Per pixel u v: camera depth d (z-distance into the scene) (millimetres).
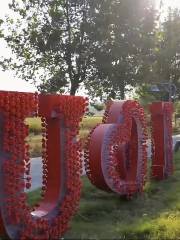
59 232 8531
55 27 29844
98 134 11094
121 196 11859
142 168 12602
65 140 8797
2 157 7301
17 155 7441
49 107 8398
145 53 31109
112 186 11195
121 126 11578
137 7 30234
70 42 29750
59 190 8719
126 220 9914
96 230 9070
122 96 31016
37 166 18172
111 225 9477
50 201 8688
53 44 29688
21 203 7535
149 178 15141
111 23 29922
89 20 29703
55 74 30500
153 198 12203
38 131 30188
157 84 33312
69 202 8781
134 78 30859
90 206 10703
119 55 30109
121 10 29812
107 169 11023
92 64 30156
